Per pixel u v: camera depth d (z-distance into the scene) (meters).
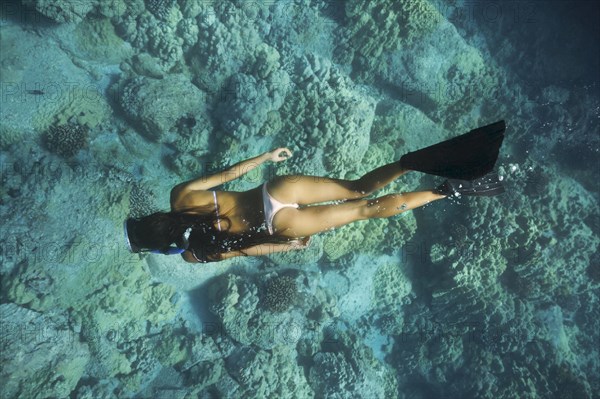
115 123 11.08
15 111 10.27
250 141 10.80
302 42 12.52
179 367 11.12
